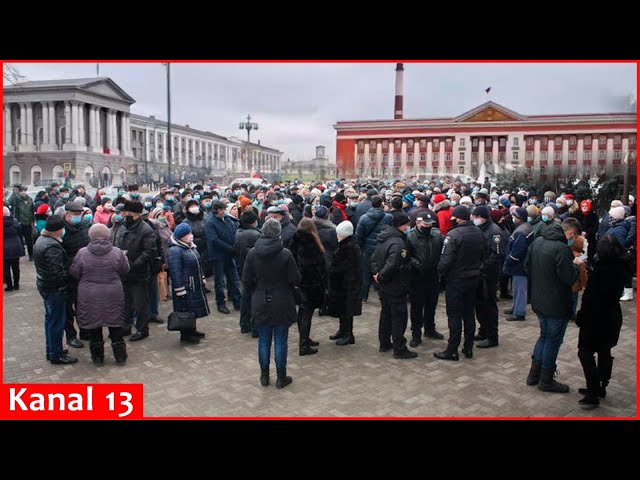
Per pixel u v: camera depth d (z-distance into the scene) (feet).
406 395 19.69
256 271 20.16
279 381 20.27
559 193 69.87
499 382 20.97
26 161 245.04
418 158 262.26
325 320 30.55
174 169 246.68
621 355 23.97
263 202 42.52
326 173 275.59
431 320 26.76
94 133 254.47
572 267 19.15
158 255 28.53
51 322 22.45
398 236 23.27
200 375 21.59
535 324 29.01
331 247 29.12
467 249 22.61
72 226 26.07
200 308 25.35
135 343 25.70
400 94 273.13
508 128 247.91
